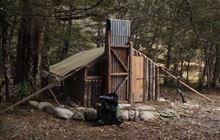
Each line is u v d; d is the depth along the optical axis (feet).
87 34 83.10
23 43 48.83
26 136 32.63
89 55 54.60
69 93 52.80
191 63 91.61
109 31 47.85
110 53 47.83
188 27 70.54
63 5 52.54
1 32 44.06
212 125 40.83
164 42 81.00
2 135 32.12
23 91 45.24
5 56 44.47
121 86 48.96
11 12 31.89
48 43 58.23
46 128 35.68
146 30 79.15
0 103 43.34
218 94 71.41
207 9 69.21
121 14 72.95
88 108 44.37
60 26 60.95
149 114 42.16
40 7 33.47
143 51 83.66
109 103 38.75
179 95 63.72
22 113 39.78
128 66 49.52
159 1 73.87
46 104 42.52
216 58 81.00
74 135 34.19
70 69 50.42
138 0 73.92
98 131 36.06
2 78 47.62
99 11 60.18
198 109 50.75
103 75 48.73
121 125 38.37
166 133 36.45
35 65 47.93
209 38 71.82
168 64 82.53
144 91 52.24
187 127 39.34
